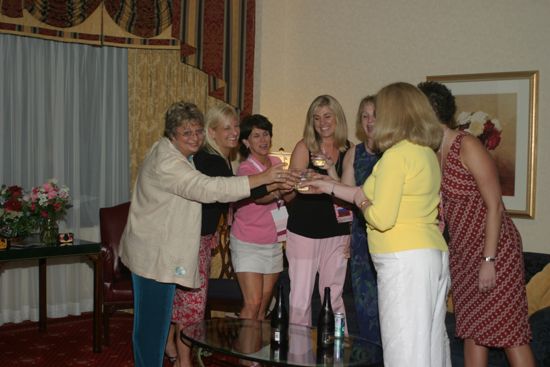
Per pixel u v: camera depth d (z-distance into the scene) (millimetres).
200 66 5957
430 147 2803
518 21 5219
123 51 5992
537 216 5148
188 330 3576
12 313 5656
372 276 3678
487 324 3039
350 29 6129
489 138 5305
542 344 3447
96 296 4891
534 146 5121
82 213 5930
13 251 4527
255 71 6379
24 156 5570
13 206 4852
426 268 2697
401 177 2686
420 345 2688
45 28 5336
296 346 3332
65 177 5809
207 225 3842
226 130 4008
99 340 4906
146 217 3553
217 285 5043
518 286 3025
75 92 5797
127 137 6066
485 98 5328
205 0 5973
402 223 2732
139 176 3660
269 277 4277
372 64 5992
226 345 3309
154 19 5793
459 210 3049
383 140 2785
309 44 6395
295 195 3947
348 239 3992
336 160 3963
